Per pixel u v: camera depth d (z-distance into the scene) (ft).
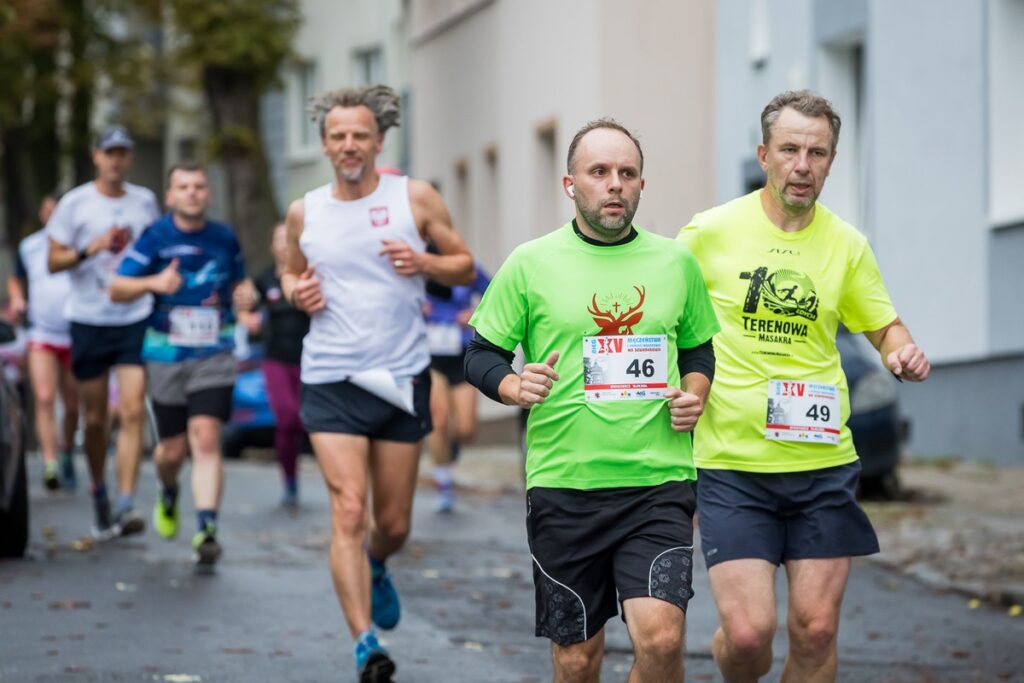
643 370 40.19
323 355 54.65
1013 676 57.00
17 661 54.49
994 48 125.80
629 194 39.91
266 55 223.92
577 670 40.60
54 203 104.83
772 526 43.60
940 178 131.95
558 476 40.22
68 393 106.32
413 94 230.68
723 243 44.57
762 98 153.17
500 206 193.67
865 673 57.00
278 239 93.91
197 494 73.77
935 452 133.80
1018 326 123.65
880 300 44.80
